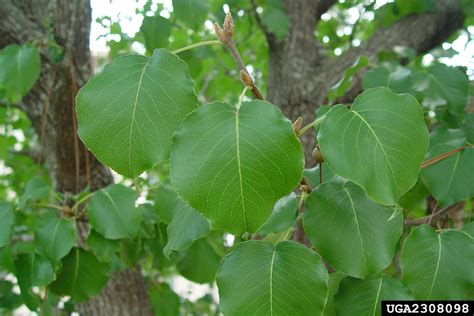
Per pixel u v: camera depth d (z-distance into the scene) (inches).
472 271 12.8
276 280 12.1
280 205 14.0
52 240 19.2
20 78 21.5
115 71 11.3
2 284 32.7
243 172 10.4
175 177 10.4
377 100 11.4
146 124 11.0
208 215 10.4
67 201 24.2
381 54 26.2
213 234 22.4
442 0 31.4
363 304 13.3
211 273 23.0
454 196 15.8
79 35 25.3
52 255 19.1
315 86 30.0
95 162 28.0
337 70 29.9
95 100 11.1
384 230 13.0
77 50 25.3
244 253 12.6
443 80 19.0
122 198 19.4
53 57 24.6
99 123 11.0
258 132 10.4
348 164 11.0
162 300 30.6
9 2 26.0
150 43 22.8
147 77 11.2
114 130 11.0
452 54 24.2
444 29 31.5
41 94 26.9
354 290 13.4
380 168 11.0
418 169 11.0
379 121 11.2
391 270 22.7
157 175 40.0
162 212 20.1
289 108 30.0
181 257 22.8
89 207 19.3
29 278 19.3
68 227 19.3
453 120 19.1
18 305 32.5
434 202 22.8
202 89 42.1
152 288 31.6
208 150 10.4
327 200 13.2
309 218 13.2
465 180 15.9
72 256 20.7
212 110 10.7
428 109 20.1
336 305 13.5
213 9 30.4
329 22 40.3
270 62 32.2
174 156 10.5
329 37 40.5
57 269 20.6
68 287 20.8
